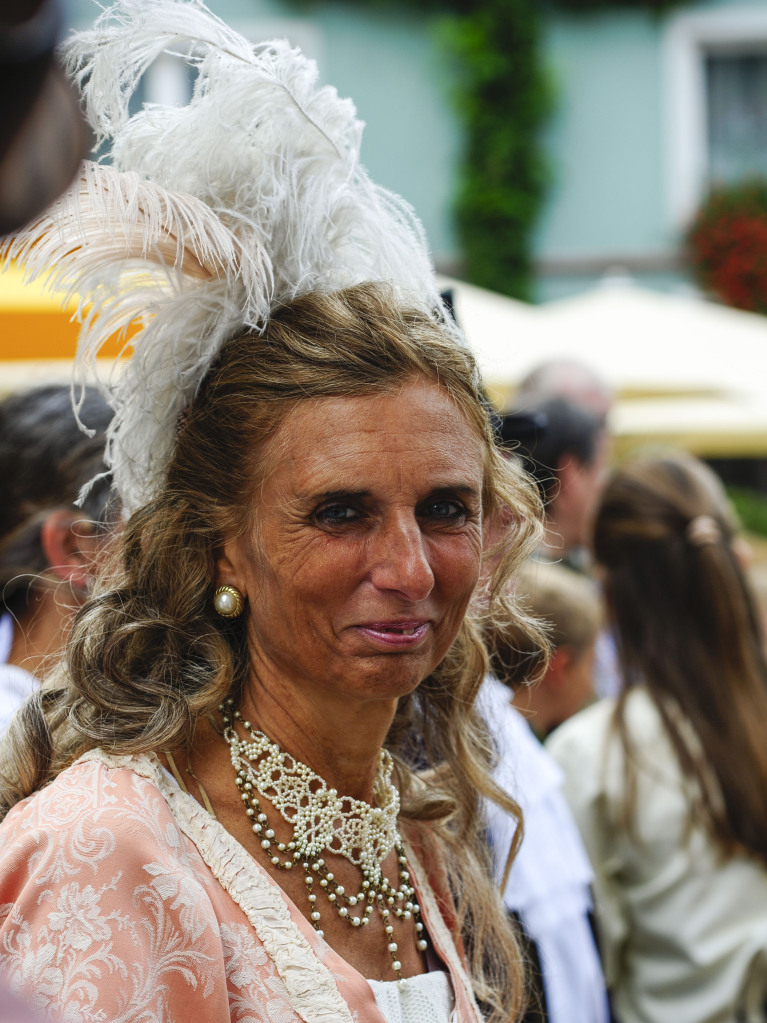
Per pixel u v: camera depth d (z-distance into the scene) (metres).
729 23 16.48
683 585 4.61
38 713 2.36
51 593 3.62
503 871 3.08
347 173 2.48
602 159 16.58
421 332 2.26
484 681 3.01
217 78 2.36
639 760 4.43
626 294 12.65
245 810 2.30
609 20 16.44
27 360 5.37
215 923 1.99
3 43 0.75
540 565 4.89
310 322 2.24
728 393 10.73
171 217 2.26
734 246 16.45
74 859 1.93
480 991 2.77
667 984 4.36
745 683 4.50
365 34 16.11
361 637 2.18
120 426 2.48
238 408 2.24
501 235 16.36
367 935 2.40
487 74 16.05
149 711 2.22
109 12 2.28
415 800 2.81
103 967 1.86
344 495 2.15
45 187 0.82
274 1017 2.01
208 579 2.34
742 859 4.35
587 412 5.73
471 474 2.27
